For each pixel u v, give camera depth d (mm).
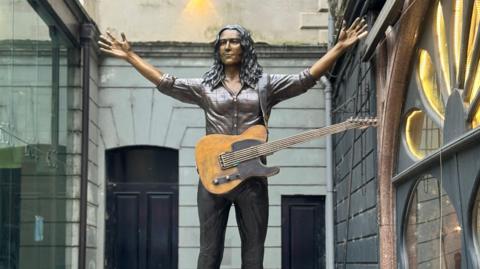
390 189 7977
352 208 10289
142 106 13211
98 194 13031
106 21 13344
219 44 5746
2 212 8898
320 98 13219
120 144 13148
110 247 13172
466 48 5758
